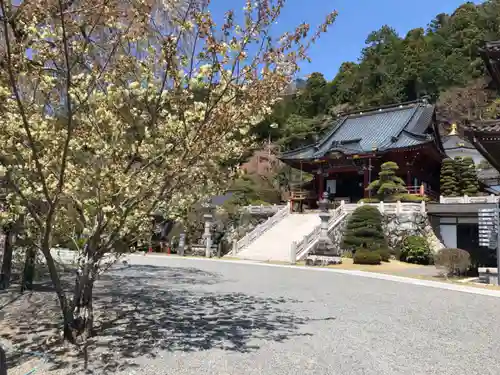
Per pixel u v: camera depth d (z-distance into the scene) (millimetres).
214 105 5234
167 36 4984
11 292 10414
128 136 5602
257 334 6766
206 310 8773
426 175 40844
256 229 30109
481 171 50156
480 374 4961
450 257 16938
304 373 4918
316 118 71812
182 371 4938
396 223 26516
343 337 6637
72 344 6031
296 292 11680
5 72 4672
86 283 6375
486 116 52000
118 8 4934
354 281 14828
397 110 44156
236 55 5082
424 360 5484
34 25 4652
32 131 4918
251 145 6426
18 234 8961
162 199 6230
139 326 7203
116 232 5926
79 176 5375
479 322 7918
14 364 5172
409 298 10938
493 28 80562
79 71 5484
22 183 5617
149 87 5332
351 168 39094
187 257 27797
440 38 83188
